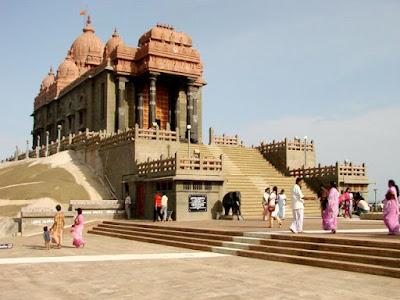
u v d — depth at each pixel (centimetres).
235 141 4925
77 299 979
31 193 3369
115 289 1073
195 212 2822
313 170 3741
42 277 1247
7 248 2044
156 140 3431
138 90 4928
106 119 4750
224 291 1033
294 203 1725
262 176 3800
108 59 4759
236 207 2805
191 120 5028
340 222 2497
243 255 1605
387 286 1057
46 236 1969
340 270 1277
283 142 4075
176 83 5156
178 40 4962
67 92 5872
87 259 1602
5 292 1057
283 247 1550
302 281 1132
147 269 1350
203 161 2914
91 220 3128
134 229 2528
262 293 1007
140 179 3206
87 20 7119
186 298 972
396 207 1617
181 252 1761
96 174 3931
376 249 1281
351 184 3534
